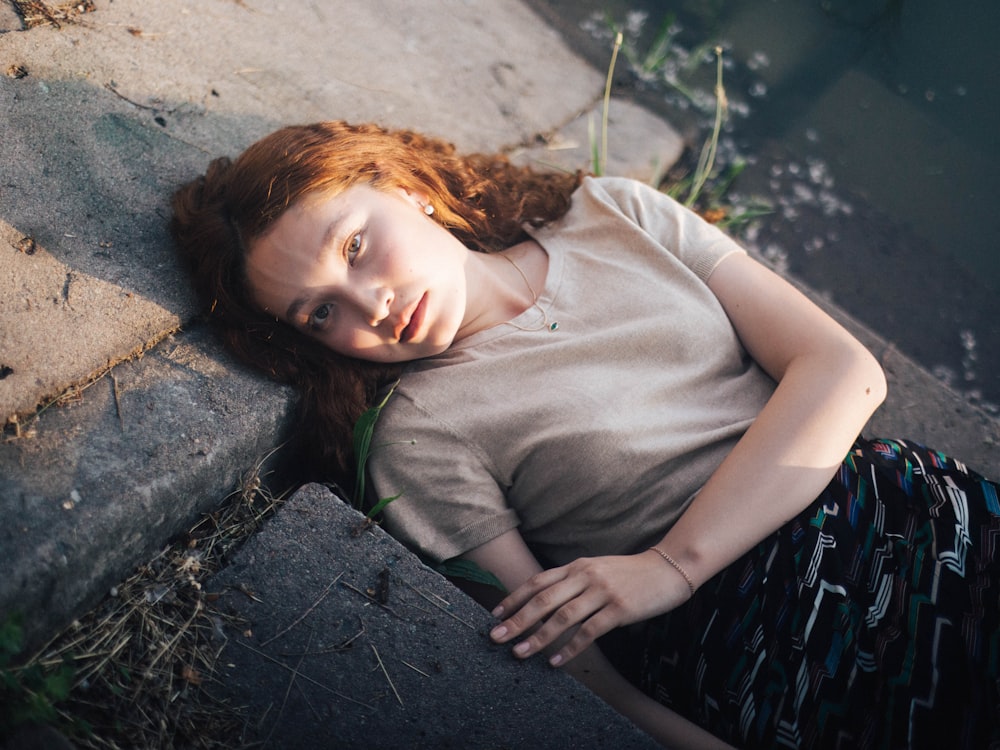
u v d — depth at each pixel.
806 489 1.51
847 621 1.42
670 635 1.50
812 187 2.95
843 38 3.44
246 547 1.46
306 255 1.61
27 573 1.25
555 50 2.98
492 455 1.61
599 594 1.45
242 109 2.13
